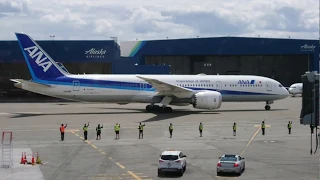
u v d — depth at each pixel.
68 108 114.06
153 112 99.62
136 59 181.38
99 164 45.25
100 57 149.62
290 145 56.56
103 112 101.00
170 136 63.91
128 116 91.31
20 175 40.53
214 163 45.59
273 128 73.12
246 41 177.00
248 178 38.84
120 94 97.25
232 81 102.06
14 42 146.25
